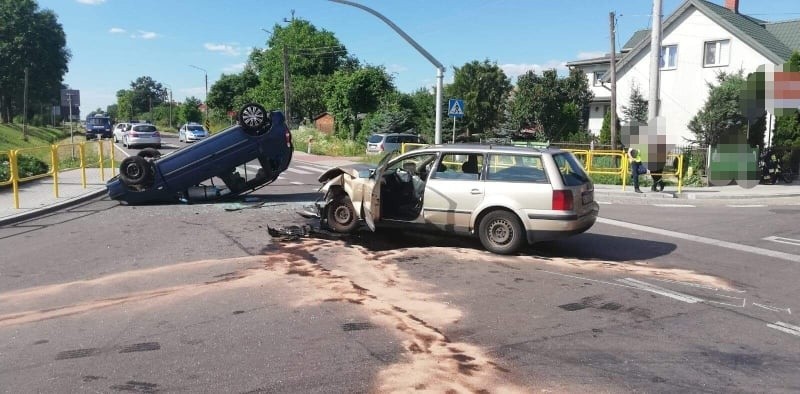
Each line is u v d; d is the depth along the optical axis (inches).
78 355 181.0
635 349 190.2
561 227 311.3
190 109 3570.4
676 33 1234.6
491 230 324.5
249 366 172.7
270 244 343.9
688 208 549.6
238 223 414.9
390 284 262.2
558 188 311.7
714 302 243.9
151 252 323.6
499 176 325.1
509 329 207.0
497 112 1622.8
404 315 220.2
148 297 240.8
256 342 191.3
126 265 294.8
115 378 164.7
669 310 231.8
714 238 391.9
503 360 179.8
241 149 510.9
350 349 186.2
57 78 2864.2
